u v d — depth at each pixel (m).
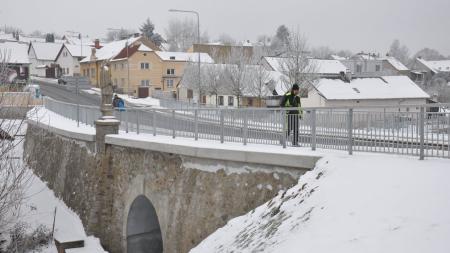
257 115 12.92
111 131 18.50
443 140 9.27
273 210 9.80
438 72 97.44
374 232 6.88
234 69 47.94
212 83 49.31
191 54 68.88
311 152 10.65
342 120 10.70
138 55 69.69
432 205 7.10
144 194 15.91
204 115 14.91
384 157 9.69
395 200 7.58
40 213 21.89
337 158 9.84
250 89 47.62
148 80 70.56
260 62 52.28
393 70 83.81
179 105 43.72
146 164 15.77
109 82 18.66
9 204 15.66
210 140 14.70
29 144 30.97
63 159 23.58
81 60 86.88
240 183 11.62
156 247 17.91
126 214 17.19
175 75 71.88
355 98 44.88
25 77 71.31
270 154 10.78
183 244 13.55
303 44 43.38
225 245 9.88
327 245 6.98
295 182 10.42
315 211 8.34
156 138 16.20
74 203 21.06
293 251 7.29
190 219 13.25
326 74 51.31
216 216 12.26
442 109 11.53
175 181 14.08
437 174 8.21
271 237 8.57
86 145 20.52
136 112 18.95
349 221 7.43
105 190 18.33
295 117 11.87
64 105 30.31
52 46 101.62
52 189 24.81
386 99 45.81
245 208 11.41
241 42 71.75
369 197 7.93
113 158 18.17
